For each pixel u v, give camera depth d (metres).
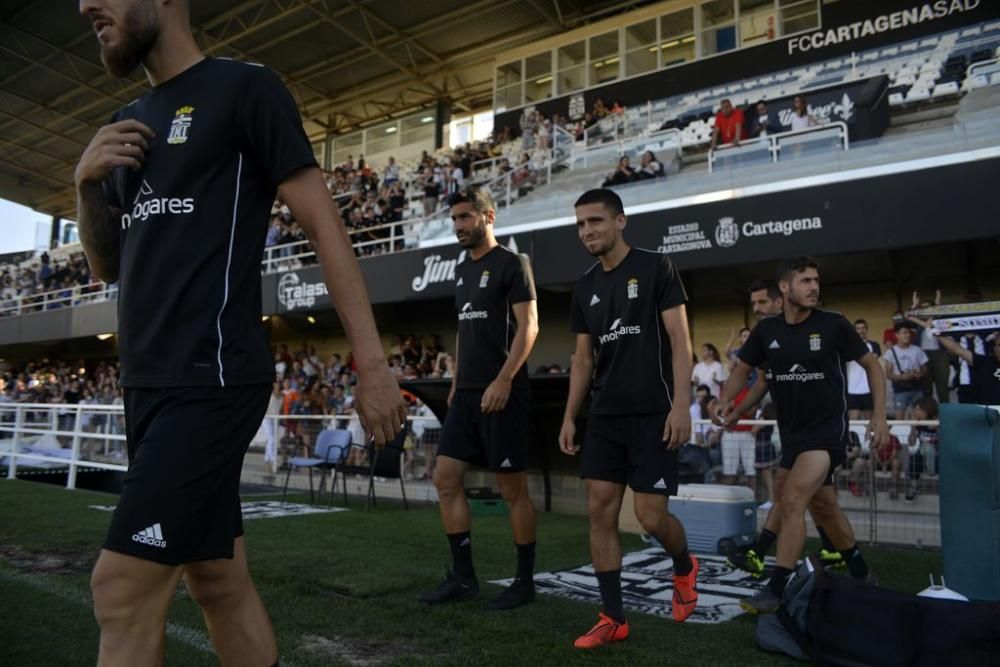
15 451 10.32
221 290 1.39
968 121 9.70
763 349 3.86
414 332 15.42
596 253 3.01
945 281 10.20
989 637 2.38
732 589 4.01
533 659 2.64
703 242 9.74
